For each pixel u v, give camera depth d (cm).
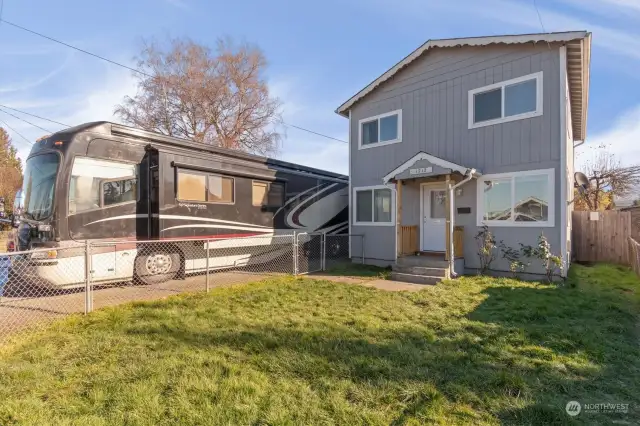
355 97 1193
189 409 275
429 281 832
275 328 470
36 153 719
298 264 1035
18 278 669
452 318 526
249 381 319
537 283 782
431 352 391
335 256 1305
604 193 1931
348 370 342
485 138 920
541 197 829
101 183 725
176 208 816
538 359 377
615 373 350
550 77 821
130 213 767
